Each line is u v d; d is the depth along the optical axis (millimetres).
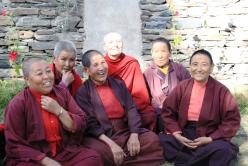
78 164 3826
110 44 4820
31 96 3842
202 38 7082
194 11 7051
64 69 4527
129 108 4523
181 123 4539
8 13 7004
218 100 4383
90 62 4410
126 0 7199
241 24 7027
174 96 4551
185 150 4461
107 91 4488
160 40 5164
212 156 4246
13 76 7020
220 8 7023
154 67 5195
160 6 7105
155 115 4926
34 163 3727
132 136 4371
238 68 7105
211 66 4406
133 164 4379
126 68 4891
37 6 7043
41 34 7078
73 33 7117
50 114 3857
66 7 7070
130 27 7148
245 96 6539
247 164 4598
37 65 3809
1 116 5910
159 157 4469
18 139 3768
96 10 7180
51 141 3865
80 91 4480
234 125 4355
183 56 7090
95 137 4328
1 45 7031
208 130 4434
